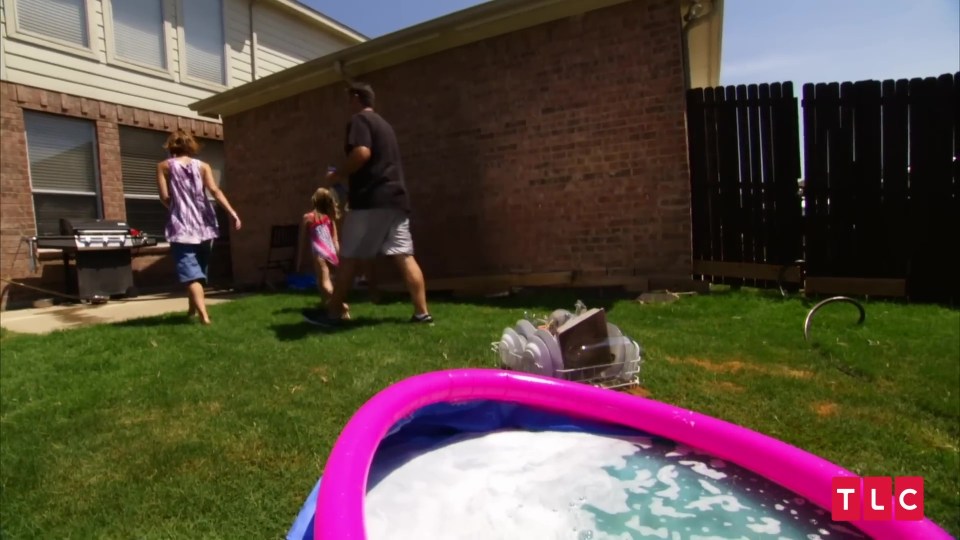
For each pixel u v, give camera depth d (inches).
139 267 379.6
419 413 70.4
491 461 66.3
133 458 92.6
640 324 177.2
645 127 232.8
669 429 69.4
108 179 360.2
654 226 234.1
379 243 179.2
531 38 253.3
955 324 166.9
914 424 100.3
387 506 55.7
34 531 74.4
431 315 200.5
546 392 77.5
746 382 121.3
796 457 57.4
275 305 240.1
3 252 309.1
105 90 357.7
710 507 54.9
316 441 96.3
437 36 261.9
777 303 202.7
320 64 300.7
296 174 346.9
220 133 431.8
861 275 216.2
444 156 280.4
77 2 343.6
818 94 218.5
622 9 233.8
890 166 209.8
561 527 51.8
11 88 313.0
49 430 104.3
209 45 420.5
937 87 201.2
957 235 200.5
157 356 151.2
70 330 199.2
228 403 114.8
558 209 253.1
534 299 233.0
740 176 234.8
